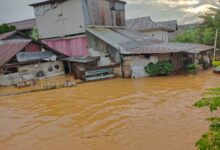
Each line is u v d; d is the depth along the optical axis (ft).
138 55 70.79
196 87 53.47
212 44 108.47
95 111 41.34
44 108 46.21
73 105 46.29
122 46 73.56
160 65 69.00
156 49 71.41
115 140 29.40
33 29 117.29
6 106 50.24
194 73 72.23
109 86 61.16
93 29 82.23
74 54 86.28
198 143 11.04
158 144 27.45
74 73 75.56
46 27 91.76
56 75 81.51
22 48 73.77
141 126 33.09
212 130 11.60
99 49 79.61
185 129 30.99
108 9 95.61
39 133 33.96
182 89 52.39
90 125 35.09
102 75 71.20
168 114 37.06
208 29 111.34
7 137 33.65
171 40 138.41
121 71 73.05
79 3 82.07
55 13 88.28
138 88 56.34
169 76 69.21
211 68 82.53
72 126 35.40
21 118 41.52
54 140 31.07
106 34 82.48
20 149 29.45
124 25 108.17
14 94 59.98
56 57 80.74
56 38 89.81
